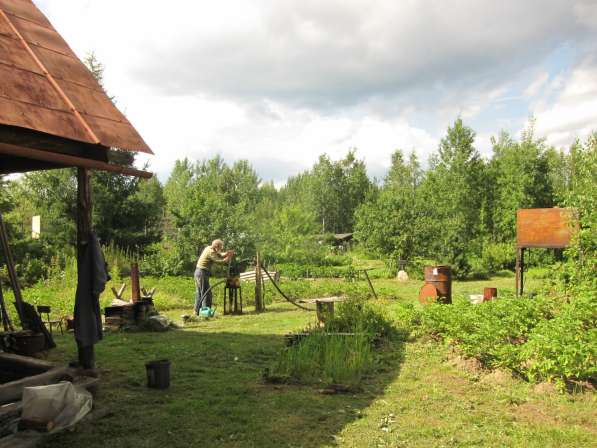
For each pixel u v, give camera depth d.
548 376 6.11
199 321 11.94
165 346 8.70
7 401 4.86
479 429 4.88
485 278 23.81
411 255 25.23
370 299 15.80
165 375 6.20
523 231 12.44
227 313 13.23
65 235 24.59
